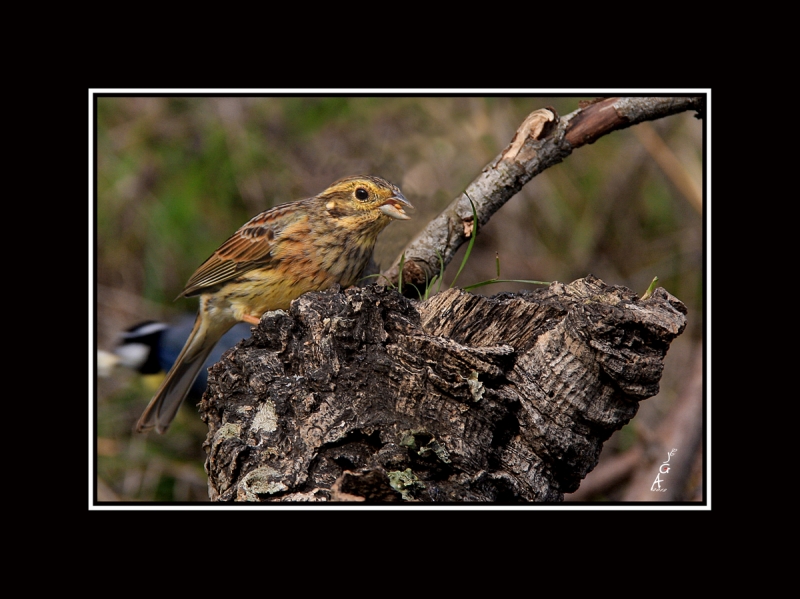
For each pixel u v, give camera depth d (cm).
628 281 1237
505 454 572
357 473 532
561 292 611
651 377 550
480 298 598
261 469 555
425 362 566
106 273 1153
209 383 611
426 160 1198
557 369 568
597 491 1030
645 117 782
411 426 562
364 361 578
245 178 1206
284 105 1232
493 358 563
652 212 1270
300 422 568
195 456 1069
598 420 570
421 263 796
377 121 1230
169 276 1170
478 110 1230
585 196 1266
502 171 787
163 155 1202
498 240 1231
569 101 1241
